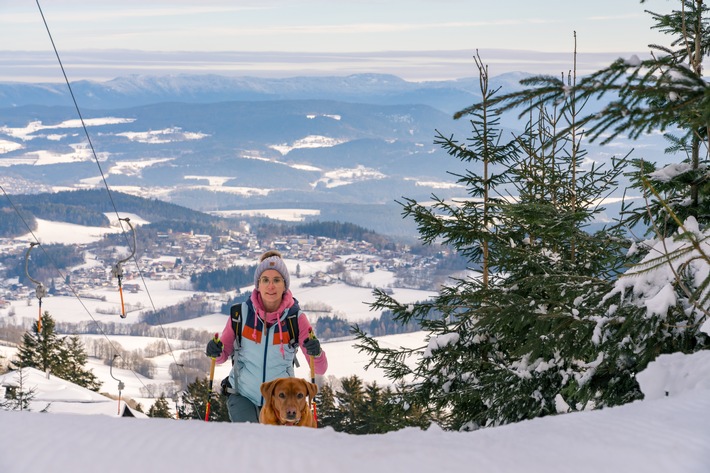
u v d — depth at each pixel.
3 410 2.02
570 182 7.93
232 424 2.05
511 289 6.77
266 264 4.39
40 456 1.63
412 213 8.75
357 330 9.43
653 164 5.46
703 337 4.09
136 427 1.88
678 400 2.26
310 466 1.62
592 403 5.07
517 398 6.56
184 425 1.95
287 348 4.41
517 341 5.67
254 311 4.41
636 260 5.10
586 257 7.00
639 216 5.60
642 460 1.68
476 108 2.65
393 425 8.52
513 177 8.34
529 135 8.33
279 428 2.00
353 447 1.78
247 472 1.57
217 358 4.47
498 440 1.88
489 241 8.41
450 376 8.45
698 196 4.93
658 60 2.52
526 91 2.60
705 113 2.52
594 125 2.55
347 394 46.16
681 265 3.99
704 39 4.73
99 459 1.62
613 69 2.50
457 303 8.14
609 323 4.37
